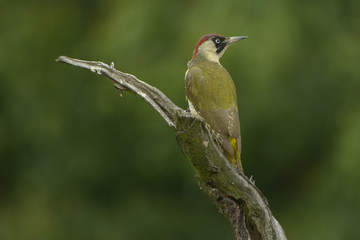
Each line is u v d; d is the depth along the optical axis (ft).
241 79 48.44
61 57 28.60
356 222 50.67
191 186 56.80
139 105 53.01
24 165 61.21
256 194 25.46
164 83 49.21
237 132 31.19
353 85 53.98
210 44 36.27
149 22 52.39
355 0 56.85
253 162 55.77
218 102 32.27
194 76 33.32
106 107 53.88
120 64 51.78
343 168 49.88
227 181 25.39
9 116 60.34
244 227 25.88
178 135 24.80
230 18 48.78
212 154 25.00
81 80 59.31
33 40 61.05
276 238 25.52
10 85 59.88
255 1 49.21
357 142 49.78
